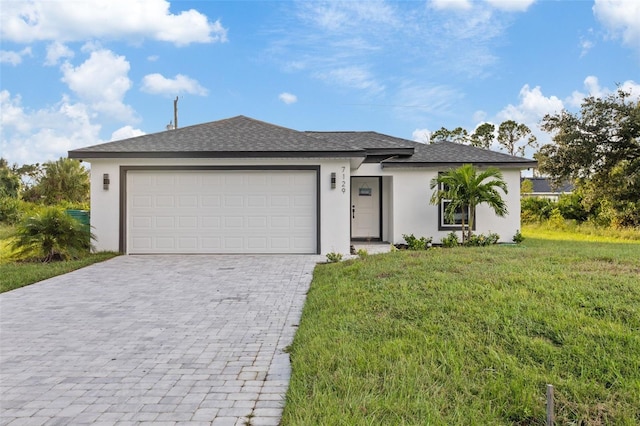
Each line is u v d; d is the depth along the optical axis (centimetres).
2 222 1995
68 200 2831
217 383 375
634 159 1897
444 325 450
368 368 363
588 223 2053
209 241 1149
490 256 812
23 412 325
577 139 1941
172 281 821
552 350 371
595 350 365
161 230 1149
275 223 1149
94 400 344
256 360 432
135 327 545
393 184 1416
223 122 1373
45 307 643
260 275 873
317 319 534
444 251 941
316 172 1145
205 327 545
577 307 465
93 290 752
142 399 345
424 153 1488
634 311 435
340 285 680
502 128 4838
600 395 307
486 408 300
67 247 1053
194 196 1149
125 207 1143
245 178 1149
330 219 1141
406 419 288
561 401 302
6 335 514
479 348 389
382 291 598
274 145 1155
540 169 2088
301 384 354
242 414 318
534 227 2233
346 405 306
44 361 432
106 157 1112
